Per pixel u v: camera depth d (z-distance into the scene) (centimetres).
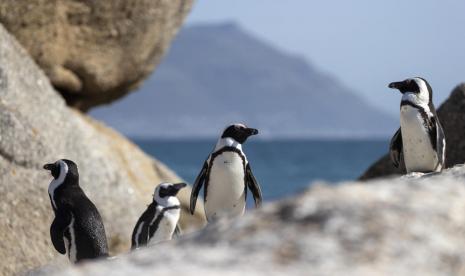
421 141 1719
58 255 2045
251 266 560
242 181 1719
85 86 3083
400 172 2209
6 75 2245
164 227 1694
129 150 2986
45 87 2408
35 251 2014
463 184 695
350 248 571
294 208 616
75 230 1577
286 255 571
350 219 593
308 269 551
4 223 2027
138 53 3134
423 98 1731
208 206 1748
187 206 2878
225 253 585
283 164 12688
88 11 2944
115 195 2417
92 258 1567
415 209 606
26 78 2339
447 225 598
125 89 3284
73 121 2461
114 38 3048
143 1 3028
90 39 3003
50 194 1638
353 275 541
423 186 655
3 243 1989
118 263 603
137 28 3067
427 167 1738
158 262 591
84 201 1617
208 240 620
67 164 1645
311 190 639
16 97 2248
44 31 2870
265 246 584
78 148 2402
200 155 19625
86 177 2372
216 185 1714
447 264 568
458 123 2175
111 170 2466
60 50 2944
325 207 609
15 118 2173
